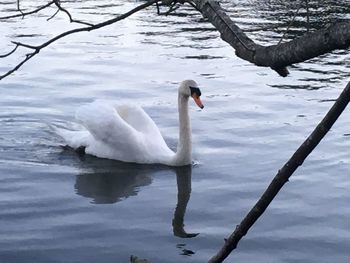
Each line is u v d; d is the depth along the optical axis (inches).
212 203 343.9
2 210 331.9
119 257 288.7
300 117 473.4
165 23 781.3
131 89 538.9
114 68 599.2
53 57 631.2
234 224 320.5
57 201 344.5
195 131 446.0
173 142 437.1
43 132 442.3
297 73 592.4
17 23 758.5
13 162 393.1
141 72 587.2
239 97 519.8
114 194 357.1
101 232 311.0
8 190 355.3
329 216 326.0
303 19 767.7
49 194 352.5
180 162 394.6
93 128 412.8
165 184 371.9
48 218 324.8
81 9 837.2
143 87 544.7
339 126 452.1
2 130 442.0
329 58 646.5
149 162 403.2
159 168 396.2
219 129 449.1
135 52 655.1
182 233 311.1
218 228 316.5
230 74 585.0
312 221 320.8
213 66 609.3
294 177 370.9
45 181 369.7
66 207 338.0
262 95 526.0
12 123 454.6
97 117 413.1
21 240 301.6
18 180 368.5
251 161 396.2
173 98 518.6
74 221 322.0
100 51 657.6
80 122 424.2
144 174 387.9
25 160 397.7
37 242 300.0
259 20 762.2
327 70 604.4
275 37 690.8
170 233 311.0
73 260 285.4
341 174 374.3
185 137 396.2
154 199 350.6
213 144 424.5
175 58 634.8
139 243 301.6
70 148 422.0
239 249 295.3
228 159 400.2
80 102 504.1
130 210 336.2
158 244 300.5
